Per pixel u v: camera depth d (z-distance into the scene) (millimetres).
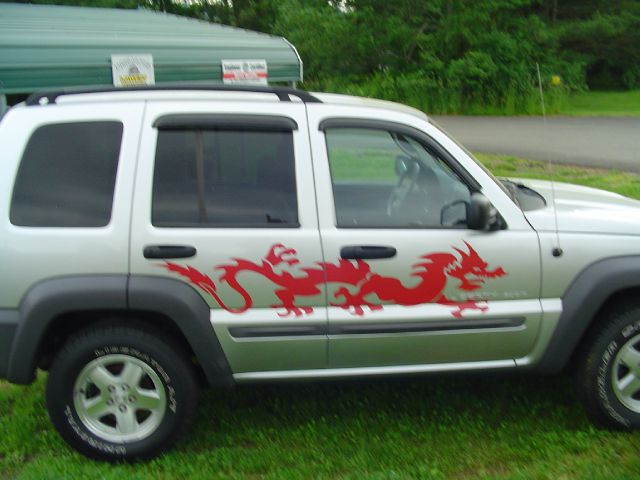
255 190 3408
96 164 3348
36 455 3570
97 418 3461
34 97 3484
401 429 3732
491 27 27984
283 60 11242
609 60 36000
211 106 3428
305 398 4148
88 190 3324
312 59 31656
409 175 3605
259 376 3479
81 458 3486
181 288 3285
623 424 3639
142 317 3424
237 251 3309
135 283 3256
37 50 8188
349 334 3400
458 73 26516
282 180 3420
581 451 3488
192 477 3285
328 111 3502
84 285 3238
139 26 11500
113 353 3367
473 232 3477
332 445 3580
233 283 3314
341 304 3396
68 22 10914
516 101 26016
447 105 26719
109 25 11133
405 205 3549
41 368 3631
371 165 3564
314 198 3404
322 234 3371
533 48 28703
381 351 3475
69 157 3350
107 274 3268
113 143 3359
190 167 3383
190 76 9938
